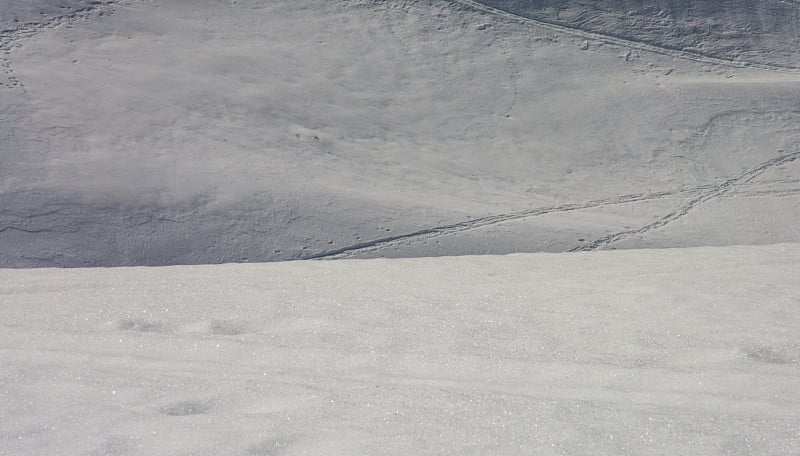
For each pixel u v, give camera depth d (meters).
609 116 19.25
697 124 19.22
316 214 13.27
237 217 12.91
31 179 12.91
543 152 17.81
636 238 13.97
